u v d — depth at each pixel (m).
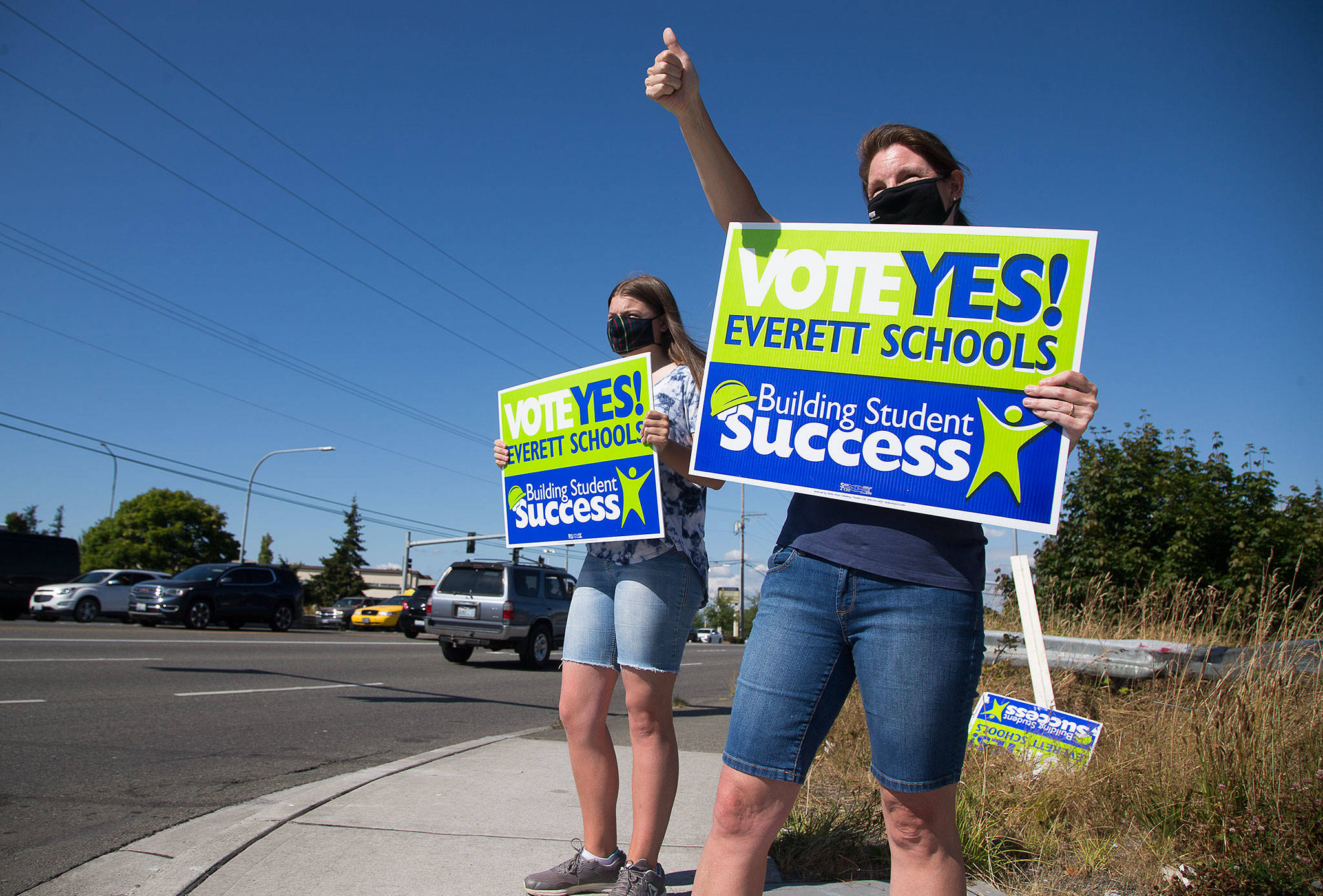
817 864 3.10
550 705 9.01
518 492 3.19
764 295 1.94
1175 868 3.10
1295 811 3.13
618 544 2.81
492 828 3.44
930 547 1.64
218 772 4.93
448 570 15.16
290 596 22.94
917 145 1.93
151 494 58.75
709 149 2.05
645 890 2.55
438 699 8.99
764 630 1.69
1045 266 1.73
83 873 3.01
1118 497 9.39
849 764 4.68
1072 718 4.32
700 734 6.58
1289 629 4.81
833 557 1.64
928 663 1.57
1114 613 7.24
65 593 22.22
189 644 14.05
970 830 3.31
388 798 3.90
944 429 1.72
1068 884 3.05
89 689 8.02
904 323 1.81
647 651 2.66
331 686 9.51
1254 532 8.76
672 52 2.01
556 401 3.11
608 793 2.79
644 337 2.97
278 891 2.70
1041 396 1.64
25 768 4.80
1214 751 3.75
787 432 1.85
